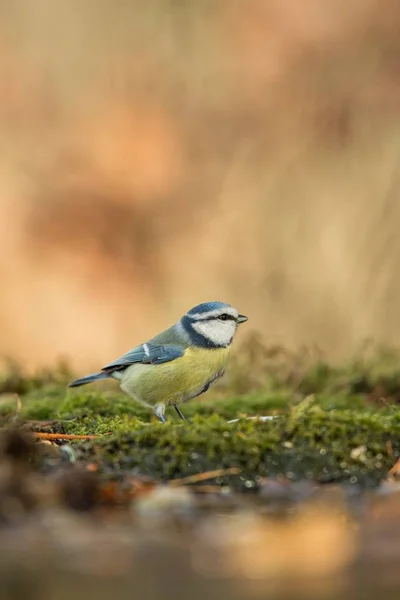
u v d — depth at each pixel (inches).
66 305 643.5
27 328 636.7
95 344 637.3
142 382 323.6
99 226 649.6
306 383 398.9
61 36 671.1
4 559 173.6
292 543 182.1
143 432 231.8
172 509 202.1
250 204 639.1
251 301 633.0
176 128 652.1
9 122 660.7
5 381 407.2
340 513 202.8
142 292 645.9
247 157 640.4
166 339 327.0
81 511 199.5
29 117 661.9
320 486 219.5
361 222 615.5
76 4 672.4
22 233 645.9
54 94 664.4
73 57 668.1
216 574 169.2
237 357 432.5
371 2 605.6
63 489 200.4
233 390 416.8
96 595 157.3
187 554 177.8
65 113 661.9
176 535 187.9
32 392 389.7
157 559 173.3
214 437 227.6
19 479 199.3
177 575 166.6
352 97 614.2
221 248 640.4
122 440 230.7
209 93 648.4
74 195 649.6
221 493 216.1
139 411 332.8
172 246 648.4
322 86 619.5
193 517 199.3
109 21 668.1
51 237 647.1
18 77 665.0
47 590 160.1
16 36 671.8
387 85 609.6
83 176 651.5
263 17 629.6
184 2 655.8
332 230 622.2
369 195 614.5
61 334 639.8
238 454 224.1
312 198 627.8
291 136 629.9
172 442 226.2
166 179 649.0
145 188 648.4
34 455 219.8
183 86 653.9
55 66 668.1
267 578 166.2
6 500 195.3
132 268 649.6
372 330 604.4
